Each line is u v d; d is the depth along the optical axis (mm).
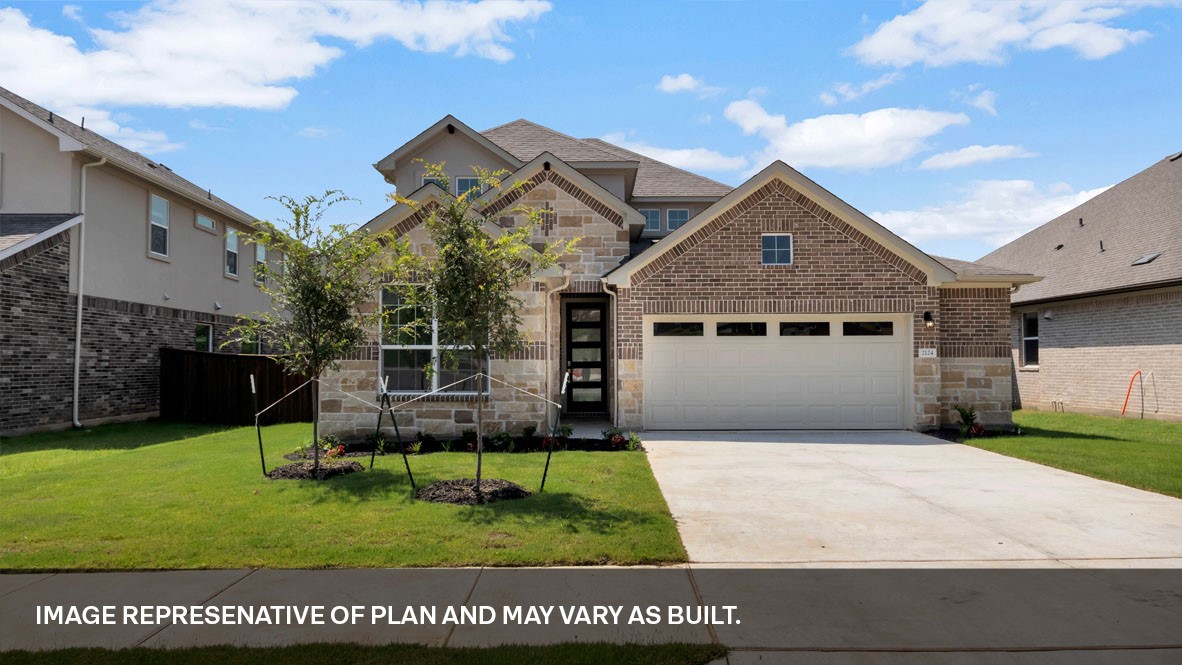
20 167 15984
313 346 9367
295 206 9266
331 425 13312
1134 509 7734
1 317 13977
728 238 14281
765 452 11656
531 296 13383
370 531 6758
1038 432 14609
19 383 14406
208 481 9039
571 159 18062
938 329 14453
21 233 14617
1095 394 19328
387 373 13398
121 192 17344
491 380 13289
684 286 14242
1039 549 6289
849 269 14297
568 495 8188
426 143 18109
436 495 8102
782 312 14250
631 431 13852
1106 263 19672
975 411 14656
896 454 11523
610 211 15164
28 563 5926
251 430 15789
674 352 14547
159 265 18828
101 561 5969
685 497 8336
